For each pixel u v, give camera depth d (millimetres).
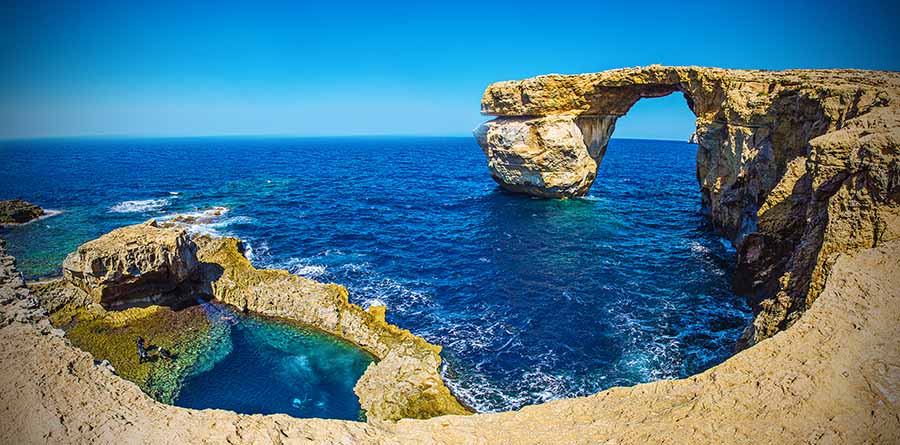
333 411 14805
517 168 47094
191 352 18031
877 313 9555
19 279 13352
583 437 8406
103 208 44125
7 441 7688
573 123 43219
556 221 38250
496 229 36000
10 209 38875
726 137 29250
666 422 8258
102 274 19969
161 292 21797
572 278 25203
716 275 25109
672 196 50750
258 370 17016
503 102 45250
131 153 146375
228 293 22250
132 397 9156
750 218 25812
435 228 36812
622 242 31812
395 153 152750
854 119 14273
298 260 28750
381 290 24000
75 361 9977
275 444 8062
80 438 7852
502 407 14898
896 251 10875
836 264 11133
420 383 15484
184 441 7910
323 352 18250
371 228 36844
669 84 35812
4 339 10273
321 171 82625
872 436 7230
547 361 17328
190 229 35781
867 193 11672
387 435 8961
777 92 22984
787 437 7395
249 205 45969
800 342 9414
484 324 20219
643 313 20844
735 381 8906
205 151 166625
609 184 60531
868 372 8359
